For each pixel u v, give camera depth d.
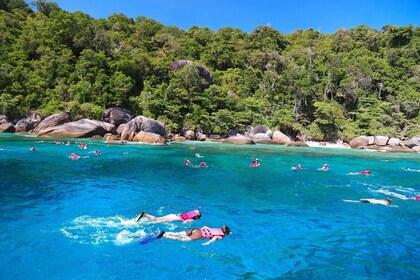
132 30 85.75
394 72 73.44
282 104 63.53
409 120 61.31
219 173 19.33
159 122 40.75
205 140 48.56
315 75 69.50
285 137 48.47
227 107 57.09
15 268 6.47
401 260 7.65
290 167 23.22
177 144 39.00
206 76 62.84
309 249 8.14
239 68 79.31
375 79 69.50
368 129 55.22
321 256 7.73
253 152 33.22
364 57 77.06
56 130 39.03
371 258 7.71
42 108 47.50
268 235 9.06
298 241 8.68
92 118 45.44
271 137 50.06
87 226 9.09
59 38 59.84
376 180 19.16
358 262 7.46
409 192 15.84
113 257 7.16
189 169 20.30
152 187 14.73
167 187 14.89
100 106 47.41
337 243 8.63
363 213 11.70
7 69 49.25
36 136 38.53
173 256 7.36
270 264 7.18
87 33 61.31
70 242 7.87
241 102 58.47
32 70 52.72
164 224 9.57
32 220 9.41
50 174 16.44
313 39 102.12
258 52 82.38
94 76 52.44
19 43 56.25
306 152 36.06
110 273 6.45
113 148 29.92
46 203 11.30
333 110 56.09
